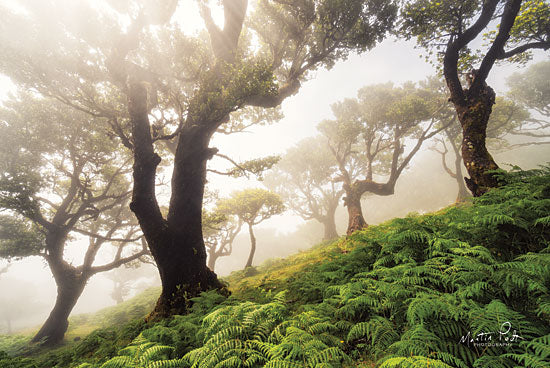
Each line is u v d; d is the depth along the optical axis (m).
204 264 8.53
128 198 19.05
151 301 17.31
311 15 9.94
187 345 4.21
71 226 14.48
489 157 7.88
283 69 13.79
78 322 19.16
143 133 8.43
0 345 12.70
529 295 2.64
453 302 2.73
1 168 13.28
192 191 8.80
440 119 19.89
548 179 4.97
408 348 2.45
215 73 8.64
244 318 3.52
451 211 5.25
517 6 7.45
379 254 4.89
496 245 3.89
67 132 14.59
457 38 9.01
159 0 7.86
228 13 9.95
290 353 2.64
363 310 3.55
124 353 4.70
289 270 11.20
